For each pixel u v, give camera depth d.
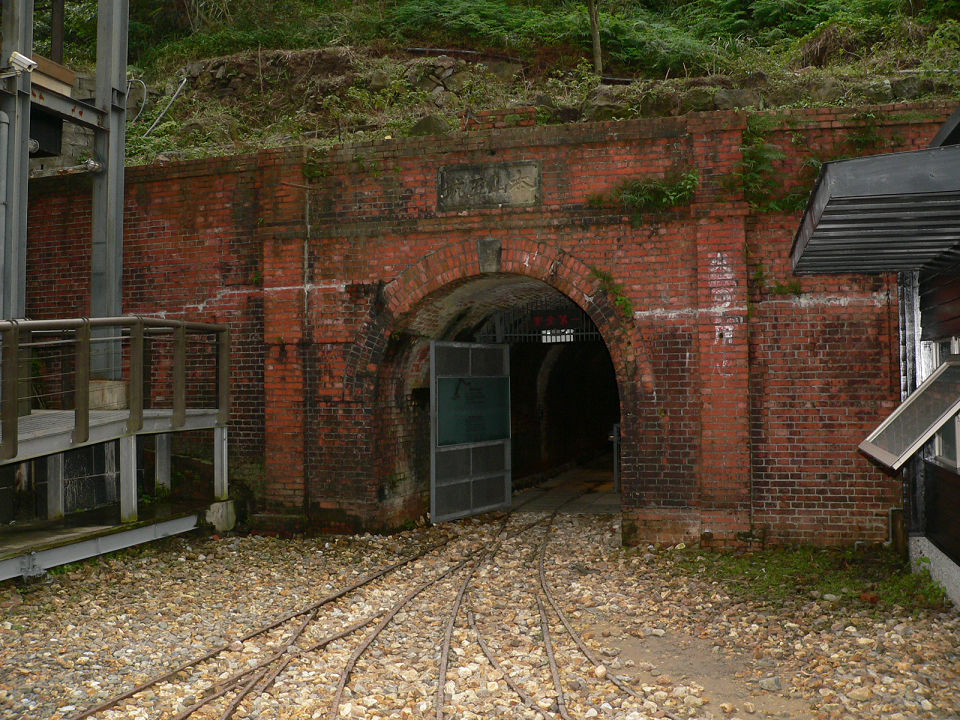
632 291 9.41
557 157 9.65
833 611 7.09
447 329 11.64
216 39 19.03
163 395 11.27
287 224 10.45
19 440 7.49
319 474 10.48
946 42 13.48
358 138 12.05
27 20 9.42
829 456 8.94
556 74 17.38
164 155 14.46
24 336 9.36
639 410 9.38
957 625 6.58
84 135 14.67
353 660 6.10
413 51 18.09
